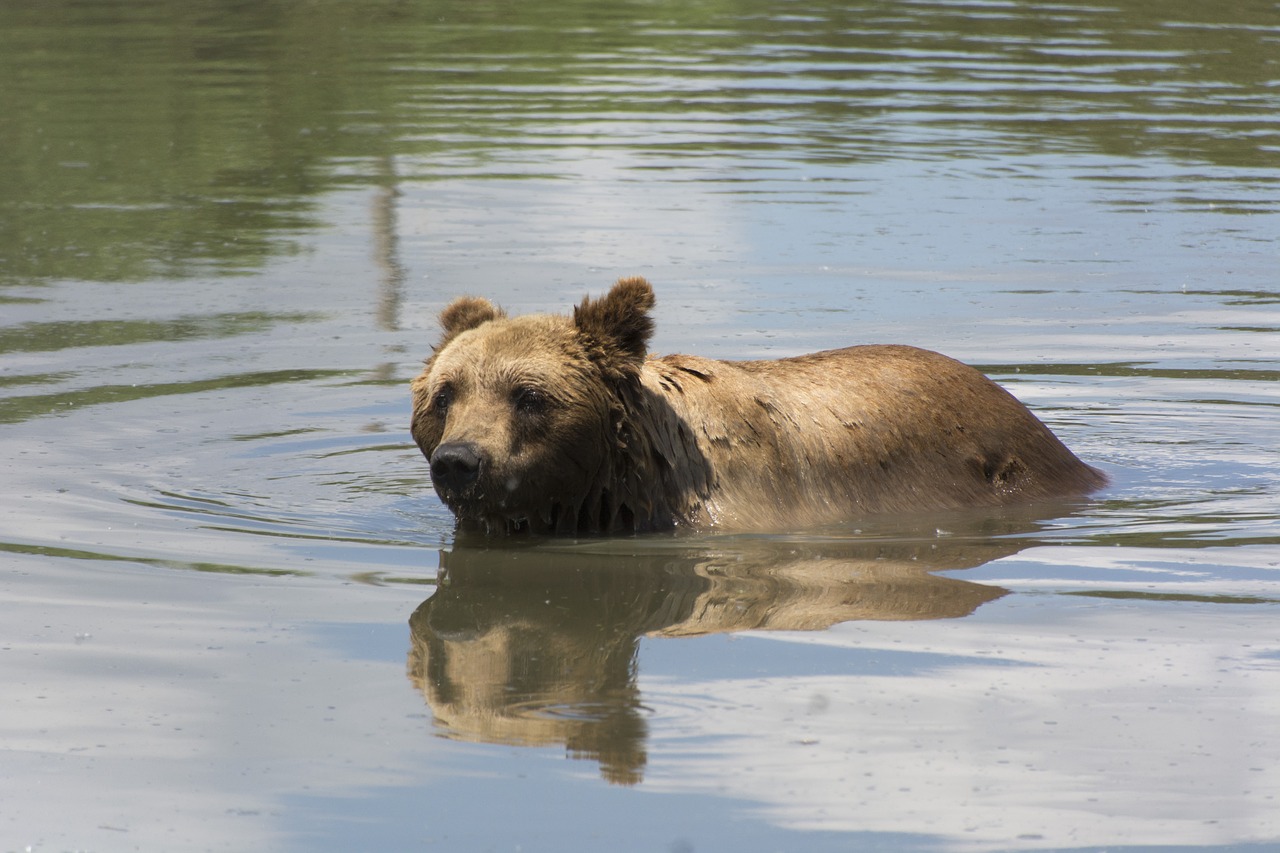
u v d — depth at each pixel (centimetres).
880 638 928
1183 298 1942
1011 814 711
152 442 1366
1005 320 1825
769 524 1182
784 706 827
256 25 4062
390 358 1669
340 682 859
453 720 809
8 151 2736
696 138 2900
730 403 1210
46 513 1160
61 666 877
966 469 1274
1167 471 1348
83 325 1789
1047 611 978
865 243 2189
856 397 1266
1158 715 815
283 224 2302
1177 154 2827
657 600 999
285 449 1363
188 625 942
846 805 717
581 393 1130
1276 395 1575
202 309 1867
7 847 680
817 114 3117
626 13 4366
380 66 3597
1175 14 4350
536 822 700
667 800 721
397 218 2334
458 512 1147
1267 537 1148
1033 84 3431
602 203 2420
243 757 765
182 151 2773
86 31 3875
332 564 1067
